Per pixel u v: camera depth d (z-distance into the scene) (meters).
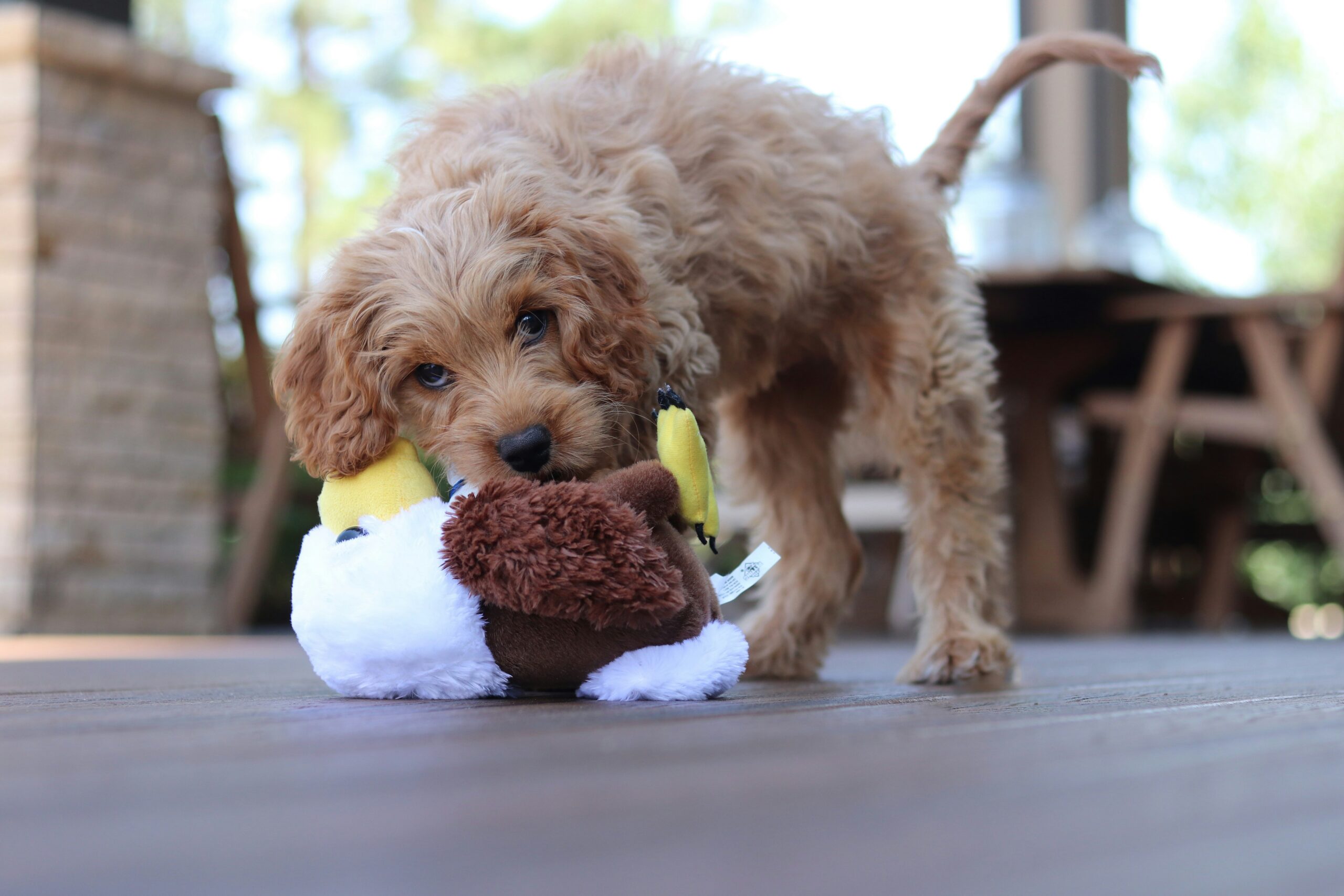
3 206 5.97
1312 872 0.78
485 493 1.94
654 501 1.98
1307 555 10.72
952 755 1.24
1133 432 6.38
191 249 6.59
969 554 2.76
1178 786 1.07
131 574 6.27
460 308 2.07
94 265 6.18
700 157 2.42
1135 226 8.12
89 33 6.10
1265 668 3.10
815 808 0.97
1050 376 6.50
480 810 0.96
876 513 6.95
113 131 6.27
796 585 3.05
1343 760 1.22
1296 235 15.95
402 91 14.09
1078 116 10.83
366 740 1.39
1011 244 7.18
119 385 6.25
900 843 0.85
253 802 1.00
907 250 2.75
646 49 2.62
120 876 0.77
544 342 2.13
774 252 2.45
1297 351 7.00
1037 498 6.54
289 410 2.22
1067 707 1.83
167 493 6.44
